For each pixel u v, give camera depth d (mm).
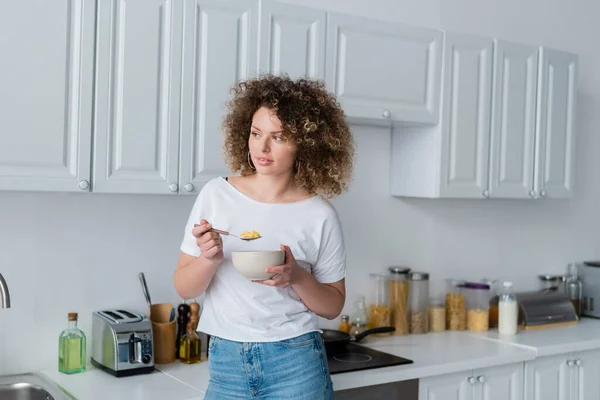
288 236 1805
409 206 3242
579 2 3791
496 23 3463
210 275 1732
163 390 2152
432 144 2934
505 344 2922
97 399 2051
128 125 2191
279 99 1753
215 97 2336
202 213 1812
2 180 1993
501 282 3568
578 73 3730
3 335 2344
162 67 2250
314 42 2539
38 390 2182
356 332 2934
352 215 3064
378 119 2730
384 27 2711
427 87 2855
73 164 2109
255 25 2404
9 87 1994
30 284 2381
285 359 1770
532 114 3191
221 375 1795
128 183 2199
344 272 1932
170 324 2488
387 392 2436
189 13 2275
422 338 3008
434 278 3332
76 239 2457
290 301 1809
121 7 2166
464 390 2654
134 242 2572
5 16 1981
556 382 2967
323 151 1849
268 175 1799
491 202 3525
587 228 3928
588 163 3898
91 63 2119
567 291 3607
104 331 2354
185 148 2293
